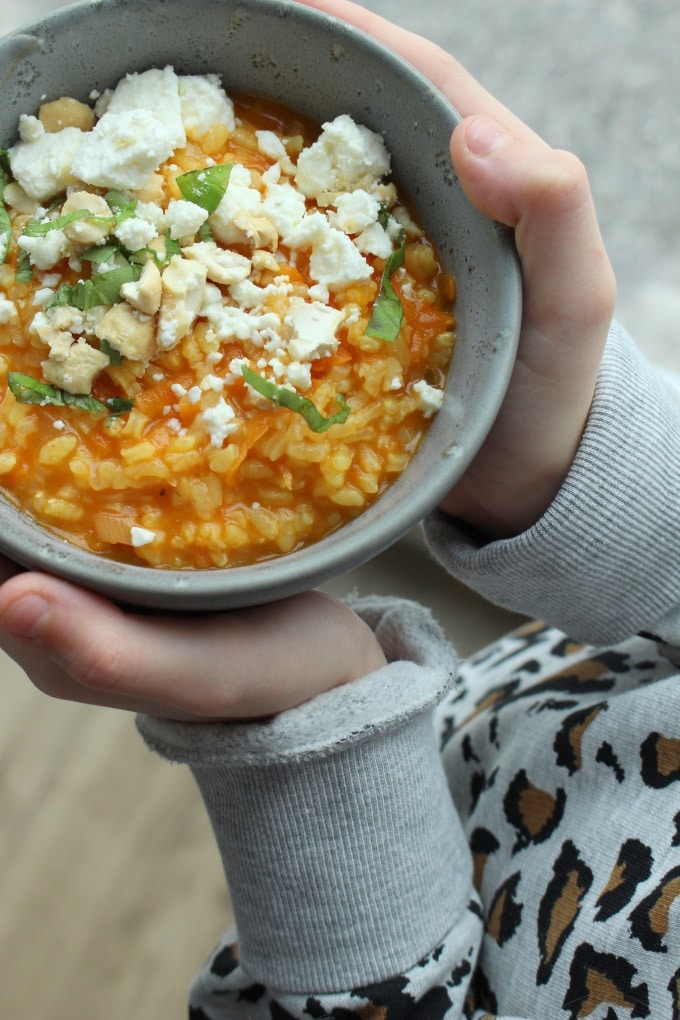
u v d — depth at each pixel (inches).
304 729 20.7
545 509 21.9
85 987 33.1
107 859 34.5
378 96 20.1
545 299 20.1
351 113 20.5
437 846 21.8
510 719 23.7
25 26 19.5
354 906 21.3
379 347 19.9
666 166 35.0
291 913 21.4
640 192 35.1
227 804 21.5
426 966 21.6
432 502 18.9
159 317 19.3
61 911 33.9
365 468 19.8
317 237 19.8
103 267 19.3
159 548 19.4
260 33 20.0
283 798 21.1
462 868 22.3
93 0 19.6
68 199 19.6
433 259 20.4
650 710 21.7
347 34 19.8
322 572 18.5
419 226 20.6
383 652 22.8
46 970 33.2
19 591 18.6
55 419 19.5
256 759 20.7
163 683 19.5
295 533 19.7
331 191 20.2
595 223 19.8
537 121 35.2
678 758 21.3
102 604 19.1
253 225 19.6
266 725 20.7
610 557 21.2
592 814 21.9
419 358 20.1
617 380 21.2
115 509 19.5
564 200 19.3
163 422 19.5
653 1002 20.4
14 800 35.0
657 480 21.1
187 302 19.3
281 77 20.5
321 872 21.2
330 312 19.7
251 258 19.8
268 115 20.8
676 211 35.0
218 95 20.2
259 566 18.9
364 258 20.1
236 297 19.6
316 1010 21.5
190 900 34.2
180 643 19.6
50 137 19.9
